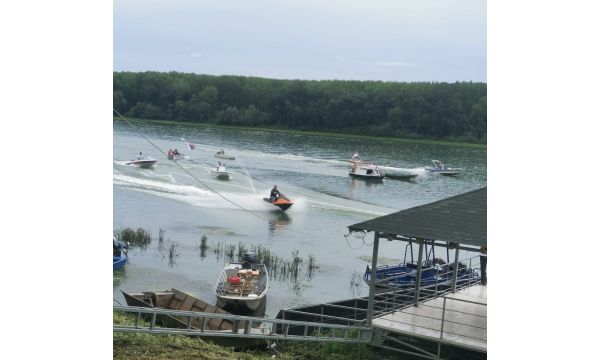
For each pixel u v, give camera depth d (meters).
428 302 14.45
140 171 56.44
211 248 36.91
